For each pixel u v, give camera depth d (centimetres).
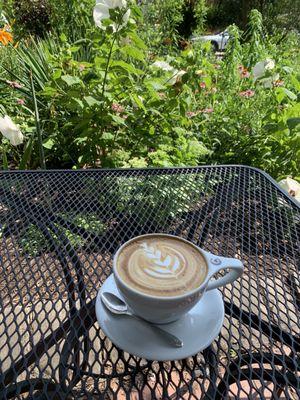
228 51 347
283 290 61
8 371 48
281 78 241
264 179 96
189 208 83
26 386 48
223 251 71
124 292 44
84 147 199
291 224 77
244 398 45
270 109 214
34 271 64
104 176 94
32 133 202
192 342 47
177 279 45
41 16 406
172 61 212
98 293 55
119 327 48
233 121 230
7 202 81
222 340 53
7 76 258
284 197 87
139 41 163
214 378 48
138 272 46
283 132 185
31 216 76
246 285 62
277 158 203
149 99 194
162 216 80
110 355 50
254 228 76
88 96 174
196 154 192
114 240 72
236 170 101
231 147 223
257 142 214
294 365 49
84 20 366
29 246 69
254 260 68
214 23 1019
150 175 96
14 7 413
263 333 54
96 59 175
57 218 77
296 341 52
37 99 233
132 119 195
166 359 45
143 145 198
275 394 46
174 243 51
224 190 90
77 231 74
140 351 46
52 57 211
